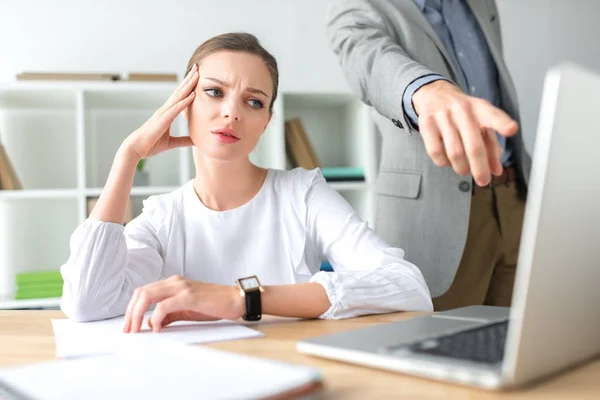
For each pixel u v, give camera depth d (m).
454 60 1.69
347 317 0.91
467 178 1.61
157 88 2.75
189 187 1.31
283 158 2.82
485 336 0.61
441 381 0.52
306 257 1.31
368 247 1.21
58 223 3.12
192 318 0.86
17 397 0.44
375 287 0.95
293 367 0.48
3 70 3.07
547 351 0.49
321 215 1.29
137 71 3.22
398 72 1.17
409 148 1.66
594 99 0.46
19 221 3.07
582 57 3.87
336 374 0.56
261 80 1.17
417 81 1.06
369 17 1.52
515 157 1.71
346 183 2.89
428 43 1.59
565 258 0.47
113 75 2.77
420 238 1.63
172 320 0.85
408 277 1.01
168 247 1.26
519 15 3.79
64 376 0.48
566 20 3.85
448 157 0.71
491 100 1.76
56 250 3.11
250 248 1.28
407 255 1.65
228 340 0.73
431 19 1.69
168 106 1.15
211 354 0.54
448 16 1.71
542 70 3.82
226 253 1.27
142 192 2.73
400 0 1.60
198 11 3.29
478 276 1.69
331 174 2.93
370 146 2.93
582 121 0.45
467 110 0.70
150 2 3.24
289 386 0.43
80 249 1.03
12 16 3.08
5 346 0.73
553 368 0.50
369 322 0.87
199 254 1.27
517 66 3.79
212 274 1.27
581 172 0.46
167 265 1.26
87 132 2.91
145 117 3.19
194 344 0.72
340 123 3.38
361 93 1.42
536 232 0.44
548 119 0.42
